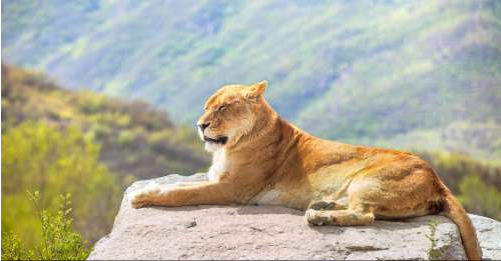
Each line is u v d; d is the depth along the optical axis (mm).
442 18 154250
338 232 13422
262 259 12289
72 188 75438
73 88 179500
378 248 12781
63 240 16156
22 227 55719
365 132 166250
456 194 103875
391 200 14031
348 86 178000
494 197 96625
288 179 15484
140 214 14719
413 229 13641
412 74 163875
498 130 142500
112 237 13297
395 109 160500
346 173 14773
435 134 145875
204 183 15539
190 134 155000
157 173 127000
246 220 14078
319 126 173875
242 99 15781
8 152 74688
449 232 13445
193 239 13062
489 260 14406
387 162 14523
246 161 15609
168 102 196500
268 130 15844
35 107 143125
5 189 74062
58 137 79312
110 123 153875
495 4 144000
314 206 14266
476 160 122312
